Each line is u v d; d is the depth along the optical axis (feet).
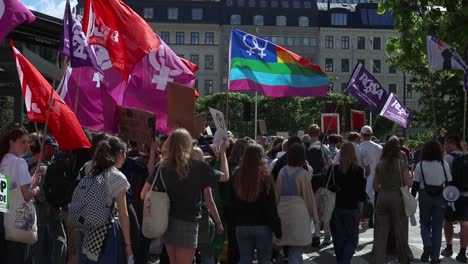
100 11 27.09
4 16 19.34
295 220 25.12
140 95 31.40
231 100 228.43
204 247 25.61
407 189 29.81
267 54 36.24
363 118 51.98
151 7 294.05
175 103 25.23
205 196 22.72
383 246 29.84
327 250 36.88
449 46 38.86
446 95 85.25
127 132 28.30
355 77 45.96
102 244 20.35
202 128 31.48
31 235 21.16
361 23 292.81
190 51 295.07
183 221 20.77
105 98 30.14
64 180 23.97
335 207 28.84
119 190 20.47
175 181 20.58
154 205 20.53
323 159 36.35
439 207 31.76
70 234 26.89
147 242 26.16
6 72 47.62
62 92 29.07
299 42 293.64
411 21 45.65
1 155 21.27
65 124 22.74
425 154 31.99
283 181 25.48
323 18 294.66
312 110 220.84
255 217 23.27
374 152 39.32
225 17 294.66
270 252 23.70
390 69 291.79
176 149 20.65
